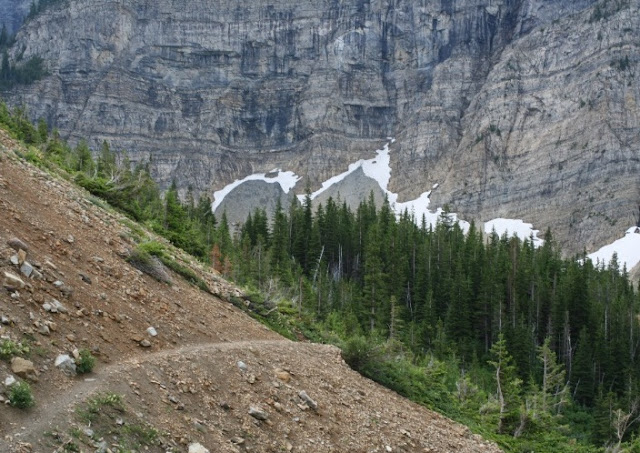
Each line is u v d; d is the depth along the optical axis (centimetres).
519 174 19975
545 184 19288
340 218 10756
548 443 3219
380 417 1967
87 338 1359
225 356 1675
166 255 2473
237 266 5353
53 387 1116
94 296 1574
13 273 1357
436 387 3120
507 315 7744
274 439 1420
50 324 1291
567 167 19162
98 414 1100
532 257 9756
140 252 2097
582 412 6125
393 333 6362
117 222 2542
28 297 1326
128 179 5378
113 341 1430
